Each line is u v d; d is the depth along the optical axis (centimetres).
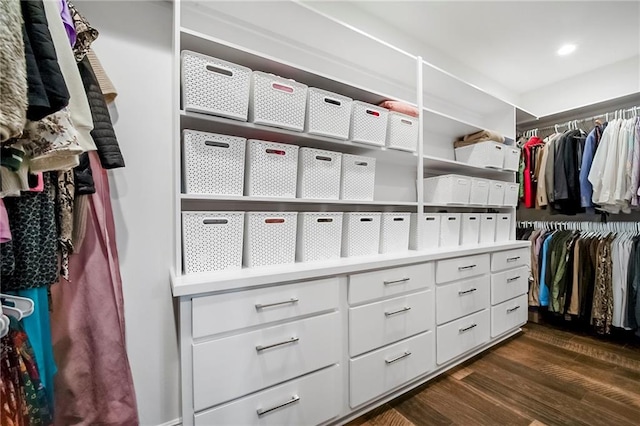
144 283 132
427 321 176
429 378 181
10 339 65
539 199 271
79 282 107
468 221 231
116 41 127
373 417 148
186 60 118
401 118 184
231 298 114
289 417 125
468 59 255
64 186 93
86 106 77
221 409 111
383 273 157
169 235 138
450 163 222
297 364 128
